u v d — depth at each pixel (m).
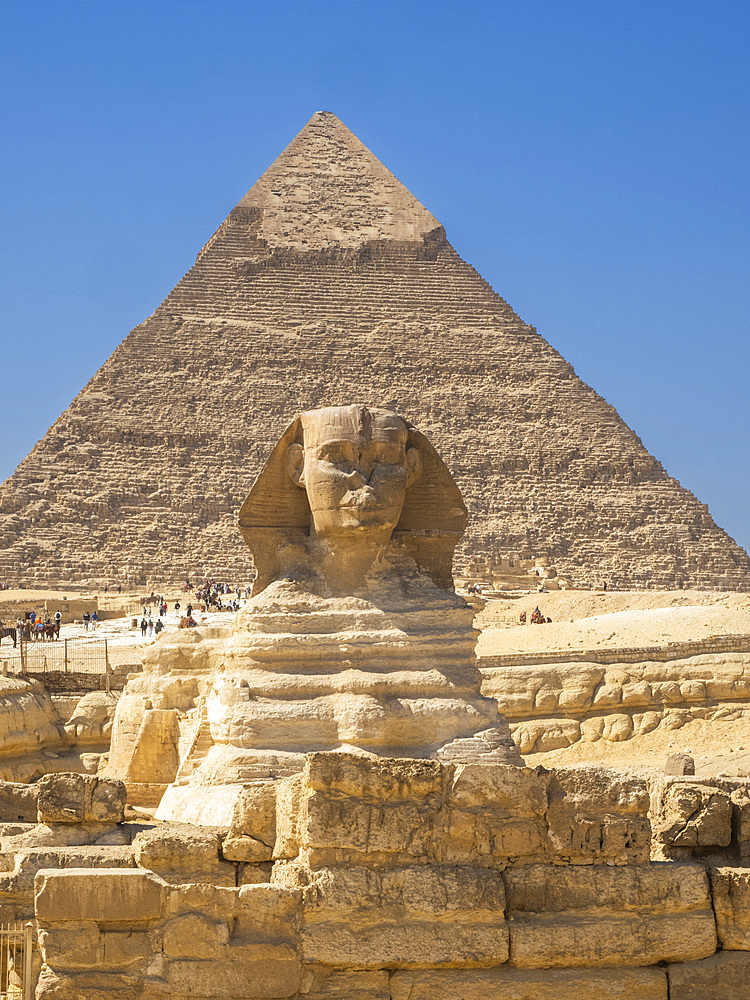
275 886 18.77
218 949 18.41
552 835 19.52
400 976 18.69
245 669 32.47
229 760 31.00
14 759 41.44
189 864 21.02
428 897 18.84
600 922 19.22
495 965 18.91
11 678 44.84
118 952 18.38
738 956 19.41
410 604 33.09
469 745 31.11
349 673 31.86
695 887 19.53
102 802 22.09
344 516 32.72
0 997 19.94
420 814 19.17
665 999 19.11
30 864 20.88
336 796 19.09
